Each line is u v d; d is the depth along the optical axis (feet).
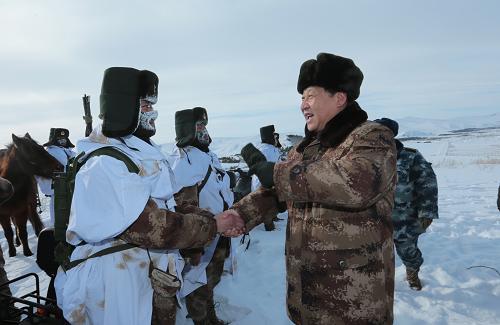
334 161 6.34
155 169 7.70
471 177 52.80
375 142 6.57
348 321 6.72
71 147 28.25
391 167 6.49
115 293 7.32
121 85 7.51
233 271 13.35
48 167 23.45
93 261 7.43
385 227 7.09
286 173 6.47
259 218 8.39
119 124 7.44
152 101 8.16
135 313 7.40
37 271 20.31
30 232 29.50
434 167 72.28
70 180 7.63
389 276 7.09
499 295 14.29
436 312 13.26
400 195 14.76
